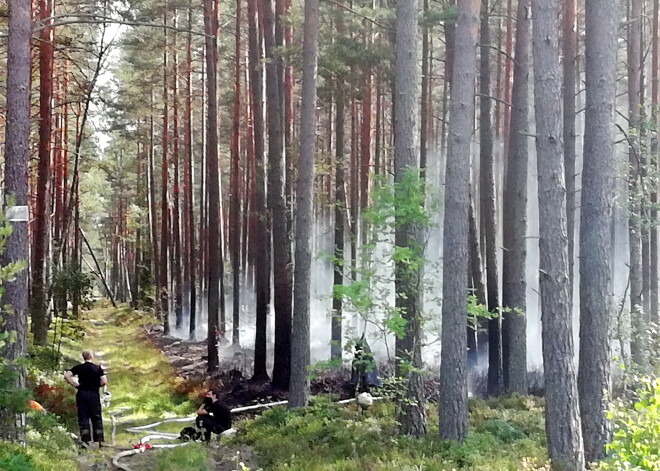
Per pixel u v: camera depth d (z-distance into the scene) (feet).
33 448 31.83
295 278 48.78
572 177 54.29
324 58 60.08
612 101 35.14
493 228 58.44
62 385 51.90
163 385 63.93
